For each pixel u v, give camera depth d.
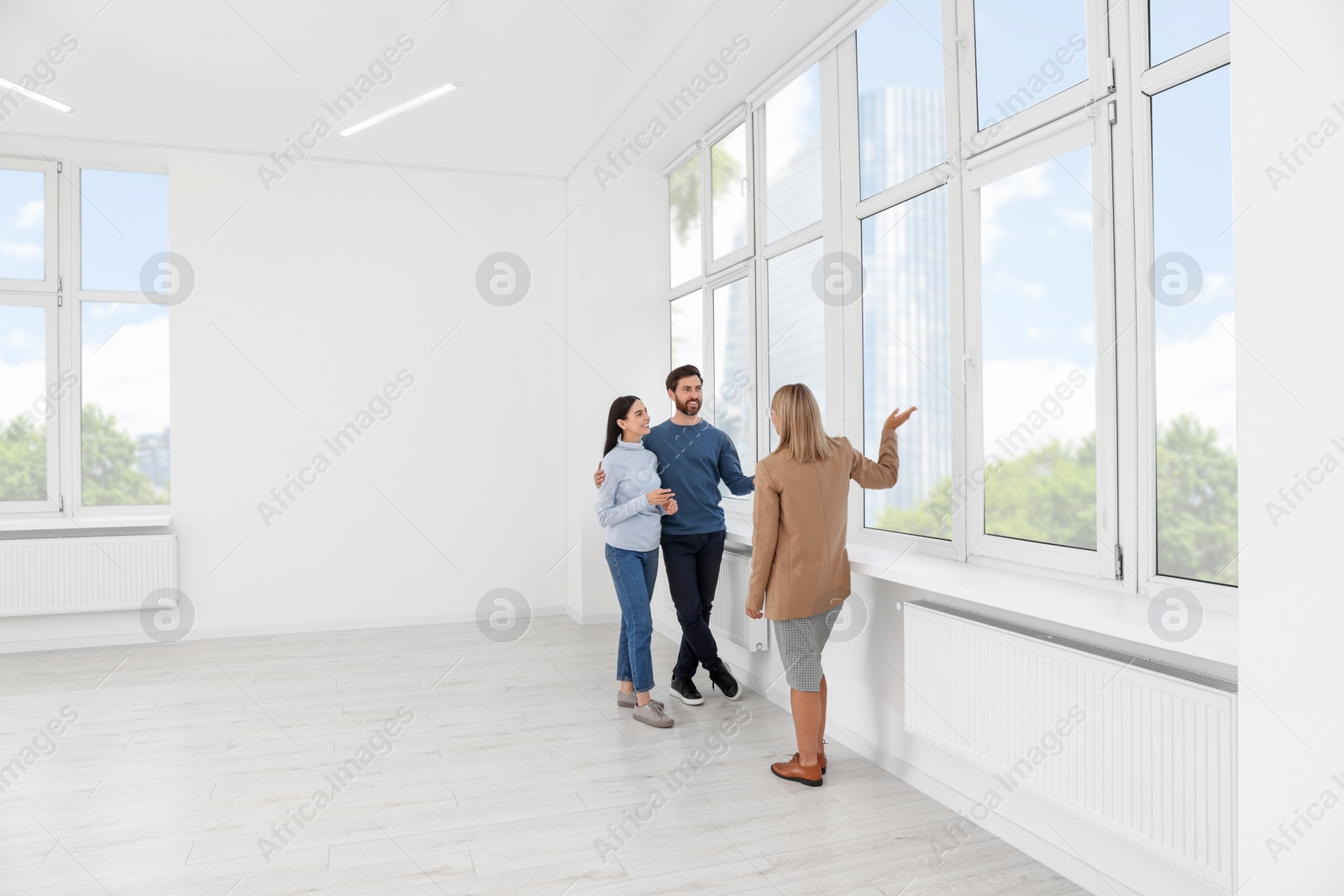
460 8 3.79
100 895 2.19
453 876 2.30
